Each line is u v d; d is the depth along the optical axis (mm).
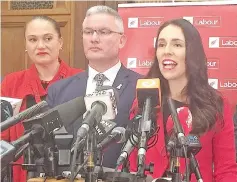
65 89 2748
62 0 3264
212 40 3051
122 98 2611
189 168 1766
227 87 3041
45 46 2807
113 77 2732
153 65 2691
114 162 2295
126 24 3119
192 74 2605
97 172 1643
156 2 3375
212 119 2467
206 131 2438
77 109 1771
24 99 2738
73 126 1760
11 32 3258
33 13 3256
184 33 2641
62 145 1618
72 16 3252
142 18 3100
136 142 1729
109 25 2727
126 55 3105
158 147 2266
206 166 2400
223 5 3039
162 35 2682
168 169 1854
